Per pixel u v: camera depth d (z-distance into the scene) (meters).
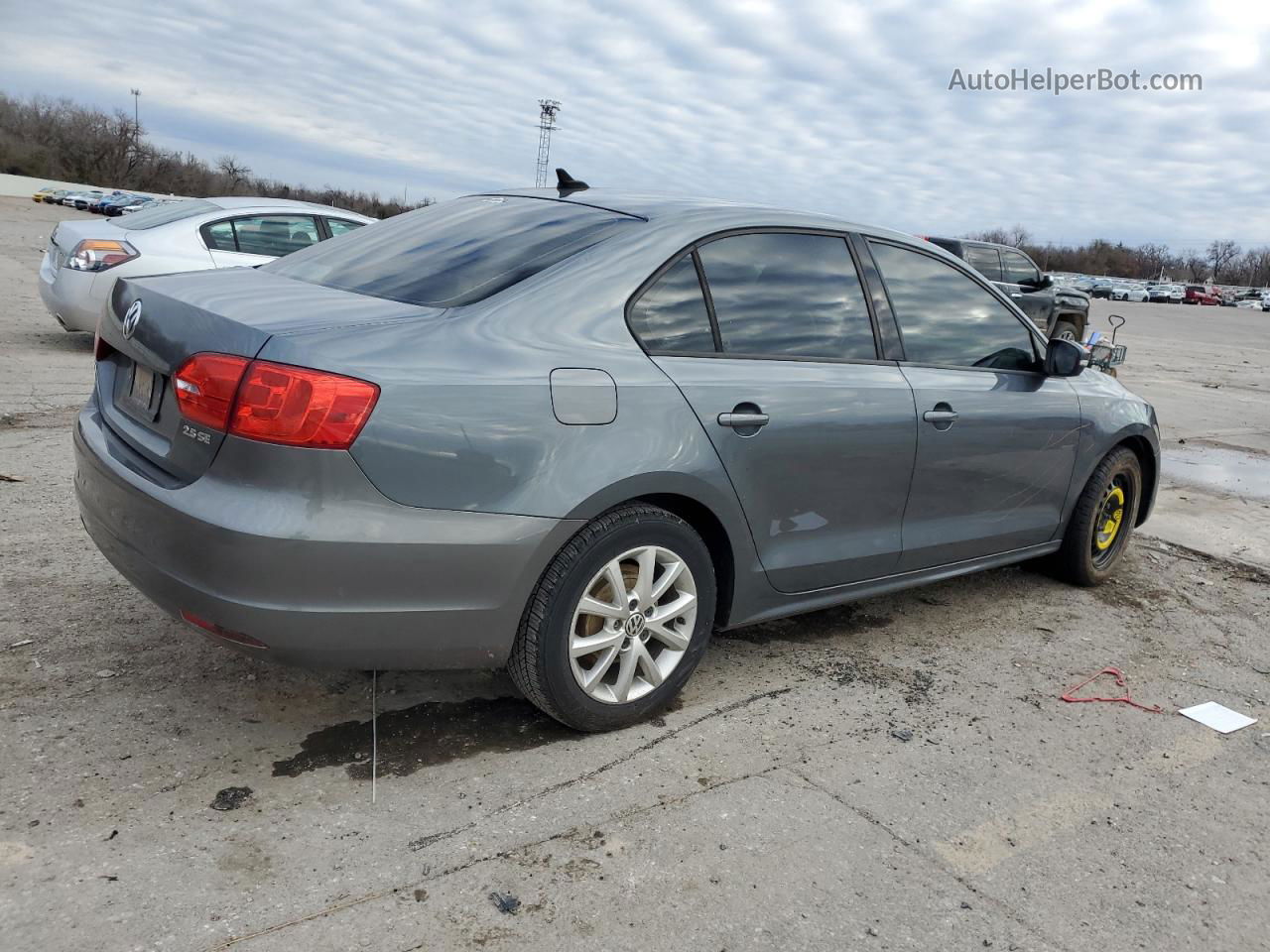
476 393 2.50
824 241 3.49
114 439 2.80
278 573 2.32
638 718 3.04
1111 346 6.79
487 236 3.17
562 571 2.69
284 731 2.86
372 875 2.26
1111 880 2.47
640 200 3.36
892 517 3.61
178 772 2.60
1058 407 4.22
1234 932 2.31
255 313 2.56
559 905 2.21
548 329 2.72
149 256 8.16
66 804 2.42
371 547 2.38
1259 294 92.00
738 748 2.97
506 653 2.69
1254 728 3.40
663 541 2.91
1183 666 3.90
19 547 4.07
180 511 2.38
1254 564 5.34
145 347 2.70
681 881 2.32
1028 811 2.76
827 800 2.72
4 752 2.61
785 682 3.47
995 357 4.05
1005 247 15.05
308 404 2.30
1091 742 3.21
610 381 2.75
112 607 3.56
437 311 2.67
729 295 3.15
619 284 2.90
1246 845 2.68
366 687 3.17
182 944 1.99
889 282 3.67
